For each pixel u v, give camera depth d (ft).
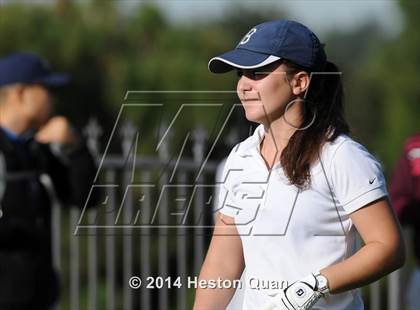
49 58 175.83
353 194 34.32
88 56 175.83
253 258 35.91
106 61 176.45
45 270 51.42
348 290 34.53
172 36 185.26
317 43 35.94
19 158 50.70
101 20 185.78
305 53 35.53
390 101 234.17
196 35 188.55
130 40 183.93
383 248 34.01
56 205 65.10
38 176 51.16
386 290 79.10
